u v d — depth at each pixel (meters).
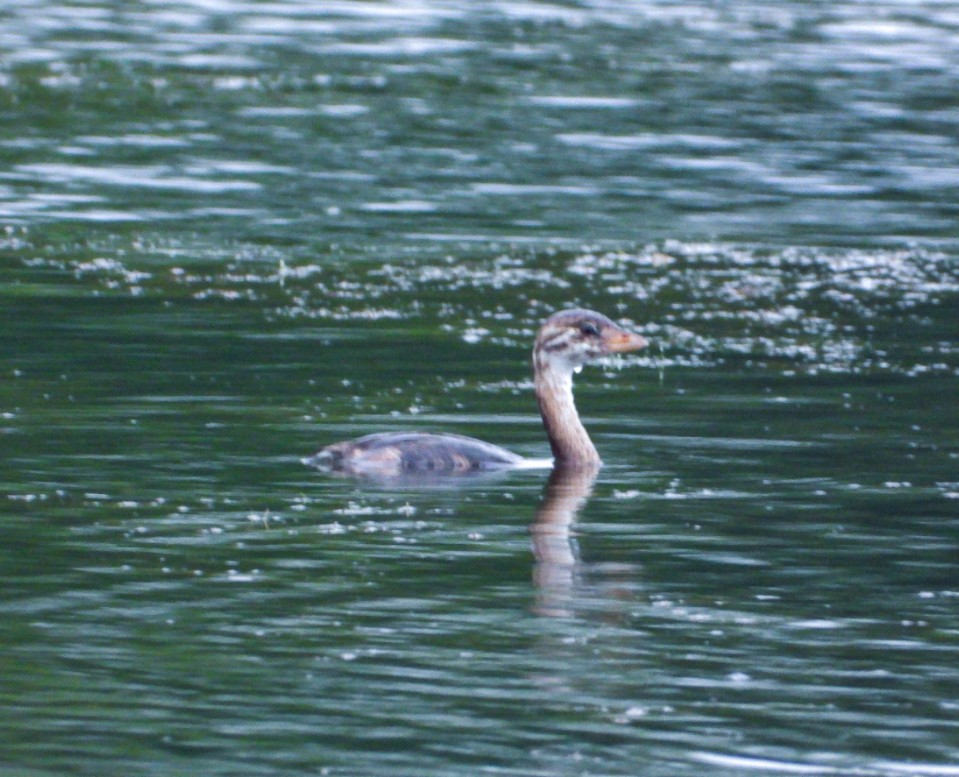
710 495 15.93
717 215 32.12
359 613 12.68
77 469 16.33
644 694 11.35
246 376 20.67
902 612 12.88
